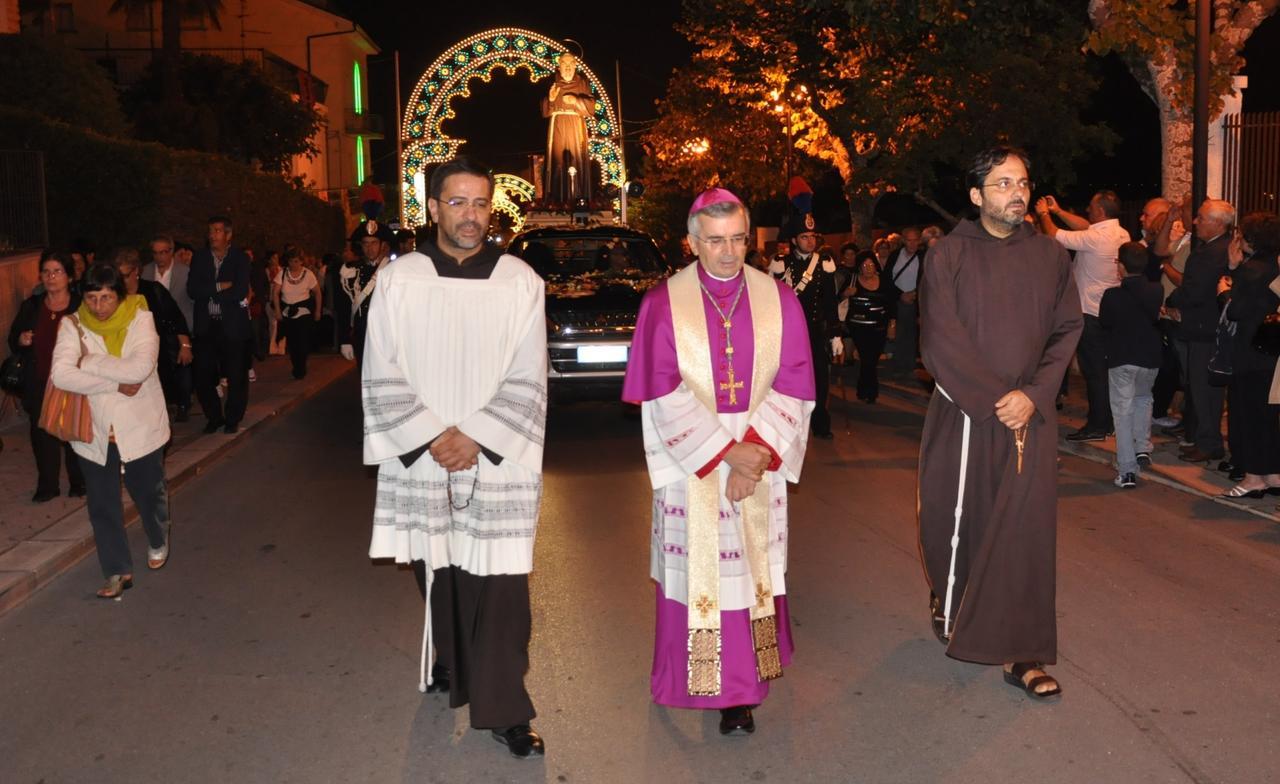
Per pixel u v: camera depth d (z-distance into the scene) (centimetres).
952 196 2344
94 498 669
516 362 466
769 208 3847
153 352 669
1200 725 484
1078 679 534
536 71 3061
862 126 2048
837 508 860
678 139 3472
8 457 1054
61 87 2366
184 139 3203
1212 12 1277
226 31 4806
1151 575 682
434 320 459
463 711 513
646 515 845
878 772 449
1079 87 1970
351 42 5384
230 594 685
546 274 1324
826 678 542
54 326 836
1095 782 437
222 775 457
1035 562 518
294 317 1673
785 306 483
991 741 473
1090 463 993
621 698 523
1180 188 1316
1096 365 1038
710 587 473
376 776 454
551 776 452
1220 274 907
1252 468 823
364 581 707
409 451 454
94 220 1866
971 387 516
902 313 1533
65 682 554
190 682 552
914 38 1897
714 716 503
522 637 468
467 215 459
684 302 475
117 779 456
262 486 979
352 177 5325
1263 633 588
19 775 461
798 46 2233
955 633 524
